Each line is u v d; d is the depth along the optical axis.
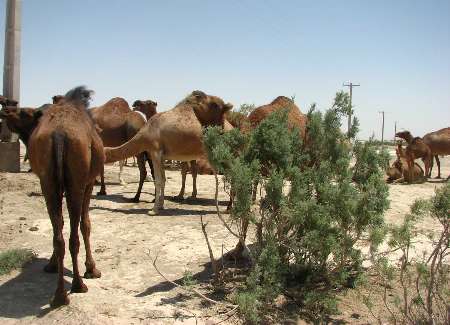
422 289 5.96
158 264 6.78
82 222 6.10
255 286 5.09
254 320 4.83
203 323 4.96
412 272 6.35
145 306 5.32
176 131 10.02
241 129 6.67
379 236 5.18
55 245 5.08
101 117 12.70
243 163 5.67
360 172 6.19
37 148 5.14
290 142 5.85
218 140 5.86
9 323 4.85
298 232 5.77
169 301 5.48
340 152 6.29
